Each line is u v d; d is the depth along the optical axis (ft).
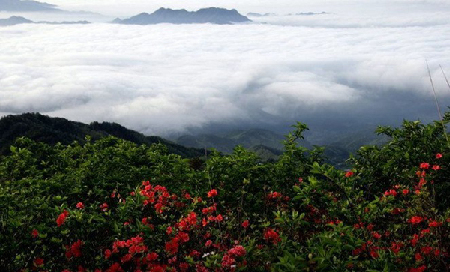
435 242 17.67
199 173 28.53
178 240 18.62
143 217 22.36
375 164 27.63
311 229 22.40
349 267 15.69
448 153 23.66
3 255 17.34
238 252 15.83
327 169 21.36
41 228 18.16
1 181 30.09
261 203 25.81
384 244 18.99
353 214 19.90
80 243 18.02
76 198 26.76
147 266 18.15
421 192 19.94
